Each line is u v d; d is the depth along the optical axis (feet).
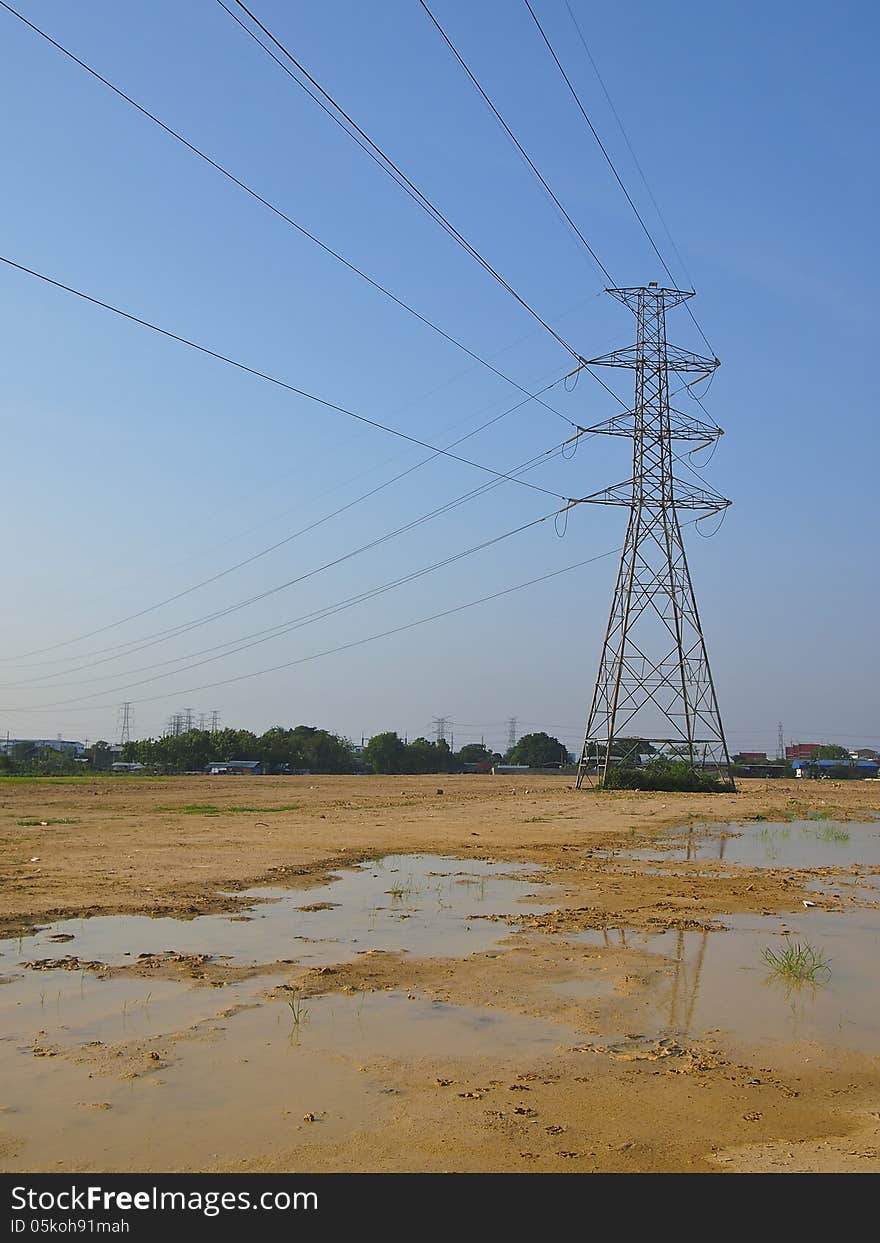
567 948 50.72
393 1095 30.45
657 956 49.26
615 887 71.51
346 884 71.41
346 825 120.47
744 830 125.08
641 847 100.94
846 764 529.04
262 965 46.03
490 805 169.68
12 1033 35.81
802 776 508.94
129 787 227.81
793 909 63.26
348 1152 26.61
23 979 43.04
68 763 467.93
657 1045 35.83
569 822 130.93
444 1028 37.14
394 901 64.18
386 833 109.81
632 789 237.66
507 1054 34.47
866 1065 34.06
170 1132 27.61
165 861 81.15
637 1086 31.68
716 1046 35.83
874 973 46.42
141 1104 29.43
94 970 44.65
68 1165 25.73
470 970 45.80
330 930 54.34
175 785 245.04
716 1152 26.99
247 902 62.75
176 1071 32.14
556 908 62.13
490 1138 27.55
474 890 69.10
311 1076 31.89
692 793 225.56
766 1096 31.07
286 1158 26.22
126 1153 26.40
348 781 319.88
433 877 75.51
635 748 254.88
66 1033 35.83
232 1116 28.71
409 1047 34.91
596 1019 38.68
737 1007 40.70
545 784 296.92
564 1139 27.61
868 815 157.58
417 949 50.03
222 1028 36.60
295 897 65.16
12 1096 29.91
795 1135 28.19
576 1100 30.37
